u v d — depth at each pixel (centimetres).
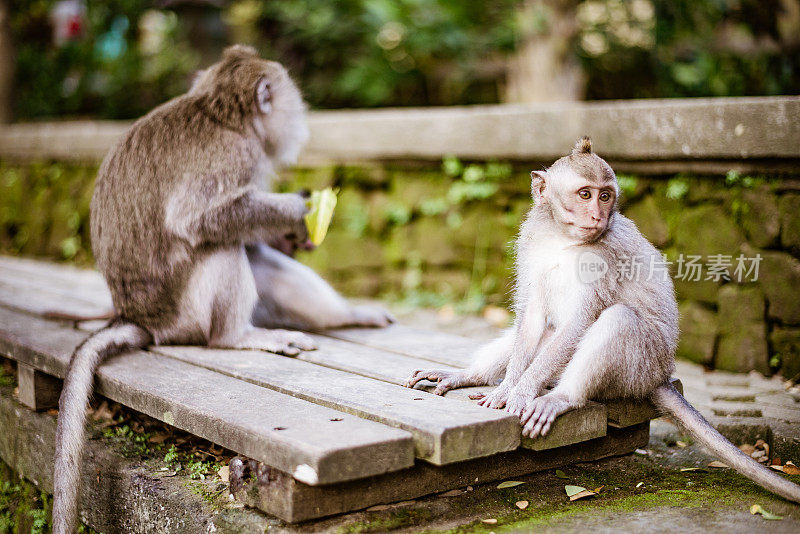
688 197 472
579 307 303
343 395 310
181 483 312
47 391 388
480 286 602
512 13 807
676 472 325
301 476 255
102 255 403
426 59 923
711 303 462
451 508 286
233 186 389
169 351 390
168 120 399
